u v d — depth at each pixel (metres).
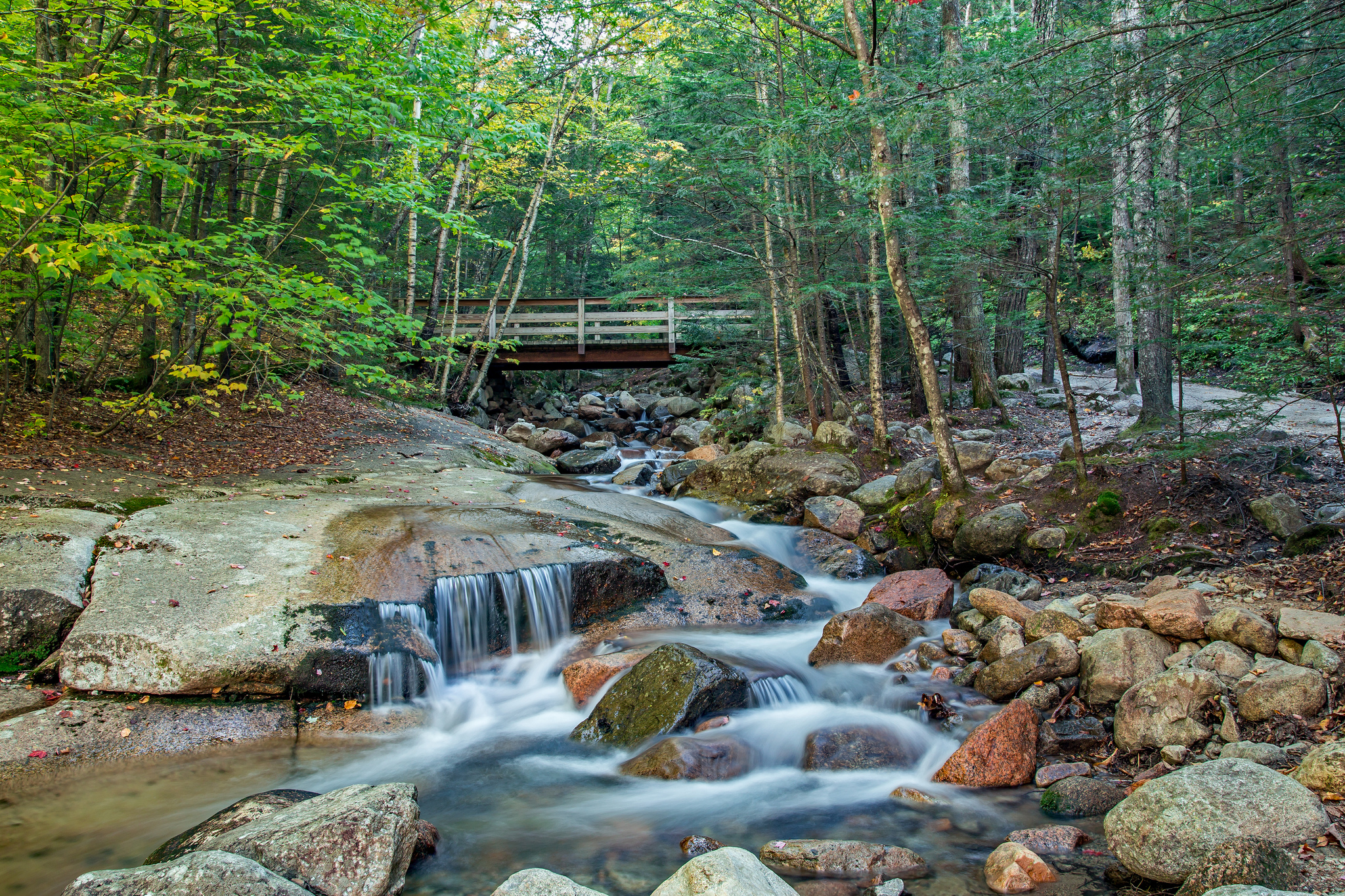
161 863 3.02
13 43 6.55
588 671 5.65
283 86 7.44
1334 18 4.25
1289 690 3.89
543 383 23.06
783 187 11.39
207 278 7.87
